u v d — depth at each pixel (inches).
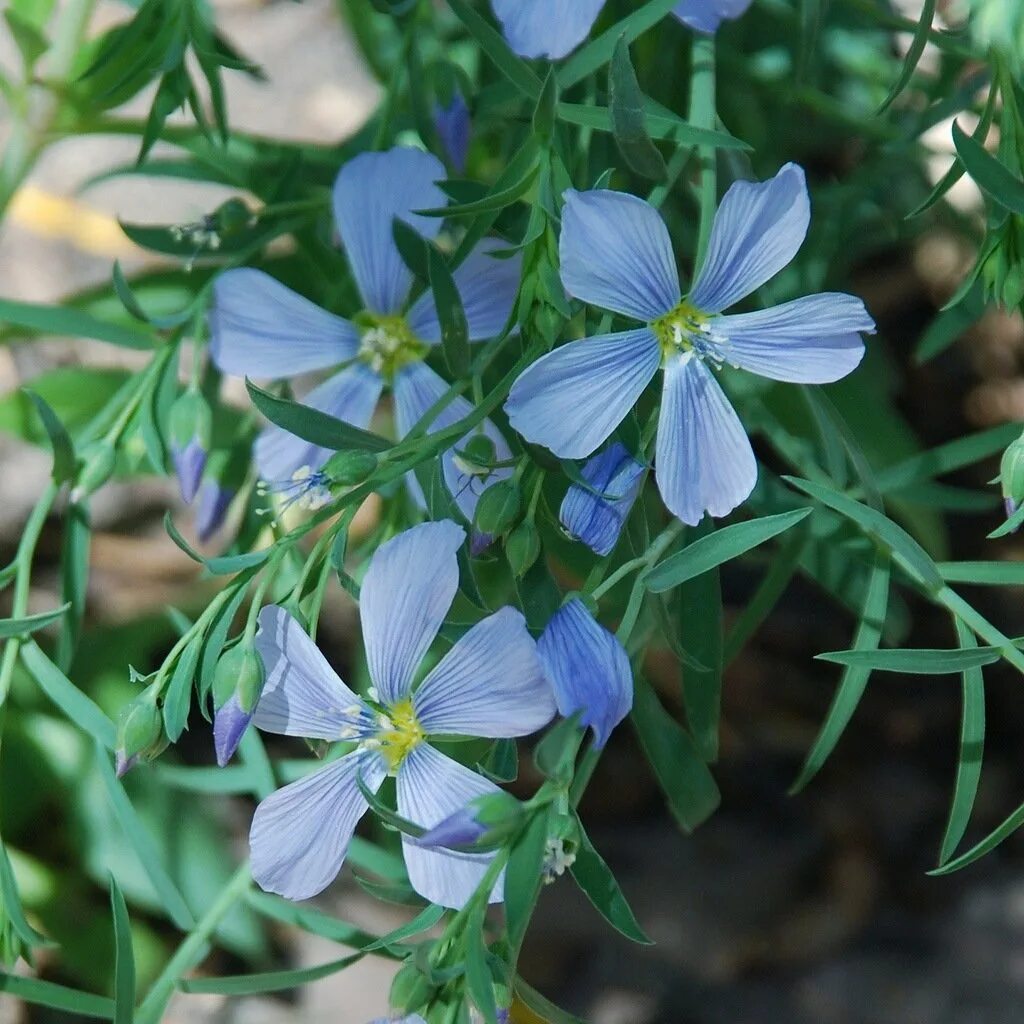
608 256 11.2
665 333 11.4
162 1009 12.3
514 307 11.8
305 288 14.0
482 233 12.0
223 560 11.1
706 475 11.4
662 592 11.7
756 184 11.2
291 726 11.3
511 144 14.0
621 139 11.5
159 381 13.0
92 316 13.2
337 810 11.3
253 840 11.2
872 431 14.3
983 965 15.5
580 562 13.4
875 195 14.9
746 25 14.7
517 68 12.1
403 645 11.2
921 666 11.5
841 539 12.9
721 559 11.3
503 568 13.4
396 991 10.7
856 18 14.8
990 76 13.2
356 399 12.6
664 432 11.4
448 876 11.0
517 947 10.5
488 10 14.3
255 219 13.5
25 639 12.3
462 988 10.8
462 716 11.2
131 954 11.5
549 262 11.6
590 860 11.0
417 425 11.5
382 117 13.3
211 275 14.4
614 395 11.3
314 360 12.6
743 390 13.1
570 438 11.2
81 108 13.8
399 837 13.3
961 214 15.3
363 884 11.7
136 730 11.0
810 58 13.6
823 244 14.3
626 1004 15.5
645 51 14.1
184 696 11.0
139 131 14.0
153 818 14.5
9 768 14.5
